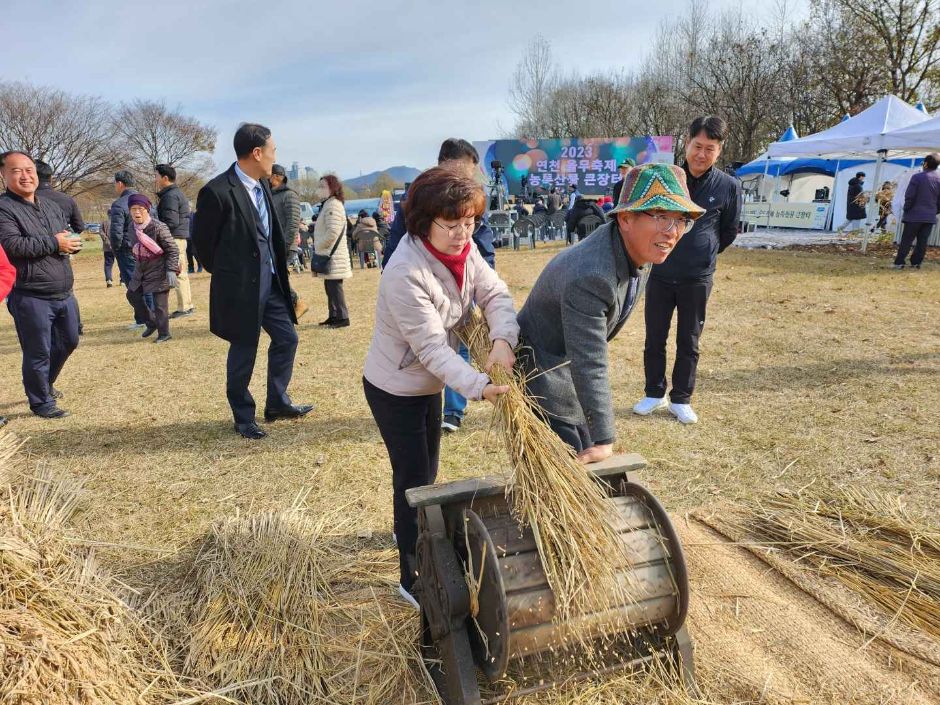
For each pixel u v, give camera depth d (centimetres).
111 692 205
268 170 433
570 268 221
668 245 215
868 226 1335
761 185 2241
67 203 640
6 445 385
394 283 214
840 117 3067
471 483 211
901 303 798
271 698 219
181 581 282
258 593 263
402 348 236
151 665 229
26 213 475
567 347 225
